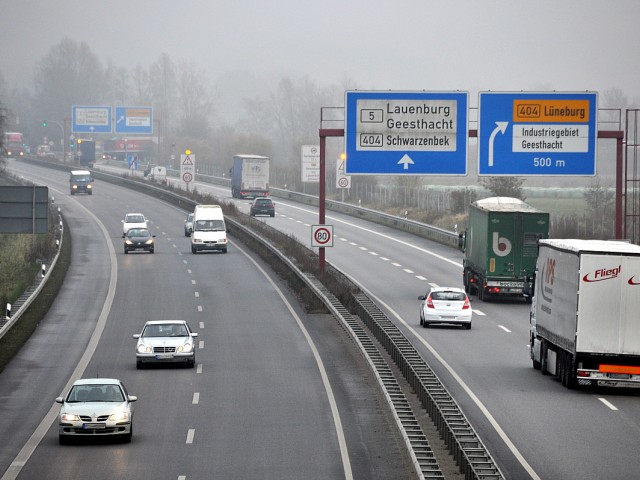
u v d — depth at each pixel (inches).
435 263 6870.1
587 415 2768.2
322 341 4192.9
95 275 6250.0
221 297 5408.5
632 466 2209.6
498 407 2869.1
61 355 3924.7
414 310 4940.9
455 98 4817.9
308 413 2878.9
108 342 4205.2
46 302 5187.0
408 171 4842.5
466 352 3836.1
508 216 5191.9
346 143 4845.0
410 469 2230.6
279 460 2338.8
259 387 3270.2
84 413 2490.2
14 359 3853.3
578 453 2332.7
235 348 4030.5
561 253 3230.8
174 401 3051.2
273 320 4719.5
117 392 2596.0
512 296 5492.1
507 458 2285.9
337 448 2463.1
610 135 4793.3
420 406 2874.0
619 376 3041.3
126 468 2252.7
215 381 3373.5
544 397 3026.6
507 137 4785.9
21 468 2258.9
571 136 4771.2
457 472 2151.8
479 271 5364.2
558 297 3245.6
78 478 2162.9
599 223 7854.3
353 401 3051.2
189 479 2158.0
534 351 3543.3
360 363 3705.7
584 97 4763.8
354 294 4975.4
